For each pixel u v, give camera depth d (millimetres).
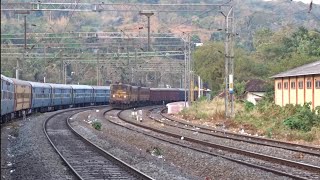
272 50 111938
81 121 60062
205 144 36500
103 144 36000
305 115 46344
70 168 23828
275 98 69000
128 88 96938
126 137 41969
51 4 41375
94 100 110250
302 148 34031
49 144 34375
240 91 85688
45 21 105188
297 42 111250
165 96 128875
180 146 34812
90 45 93562
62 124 53094
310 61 81375
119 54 90188
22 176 22484
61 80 108312
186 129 51625
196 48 106062
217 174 23531
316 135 40031
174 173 23406
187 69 91688
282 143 37312
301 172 23578
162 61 116875
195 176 22984
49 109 83312
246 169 23906
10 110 52219
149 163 26531
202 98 93438
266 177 21781
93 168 24375
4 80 47125
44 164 25797
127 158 28516
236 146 35906
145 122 62844
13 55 87562
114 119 66500
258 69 101062
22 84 60844
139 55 96688
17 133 40094
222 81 99812
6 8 42094
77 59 101750
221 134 46062
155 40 102000
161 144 35625
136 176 22094
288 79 63312
